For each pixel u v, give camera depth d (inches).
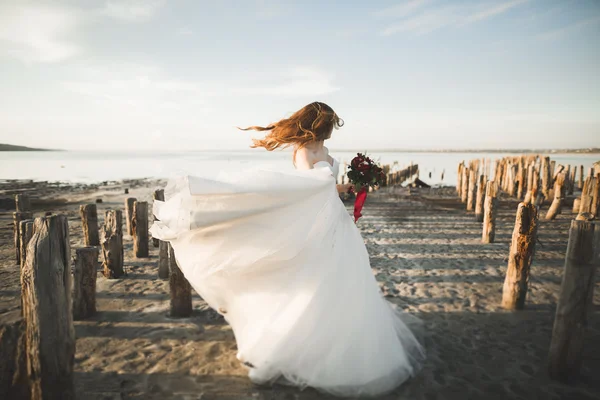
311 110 98.1
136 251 234.7
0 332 72.4
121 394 93.5
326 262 94.5
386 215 429.7
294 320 91.7
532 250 147.3
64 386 75.0
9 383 73.0
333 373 91.0
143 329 131.4
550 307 154.5
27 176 1235.2
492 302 160.6
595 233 92.5
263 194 88.9
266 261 92.7
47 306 71.3
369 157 112.5
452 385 97.6
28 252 71.2
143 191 735.7
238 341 99.6
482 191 374.6
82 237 298.0
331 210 97.7
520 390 95.9
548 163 581.6
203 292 98.9
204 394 93.0
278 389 94.7
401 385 96.8
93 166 1974.7
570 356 98.3
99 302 158.1
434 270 210.4
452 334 129.2
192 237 93.0
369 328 94.7
